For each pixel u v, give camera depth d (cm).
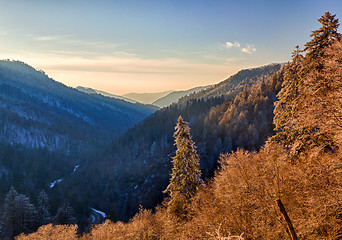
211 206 1422
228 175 1269
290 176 1043
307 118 1066
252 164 1197
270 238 1091
